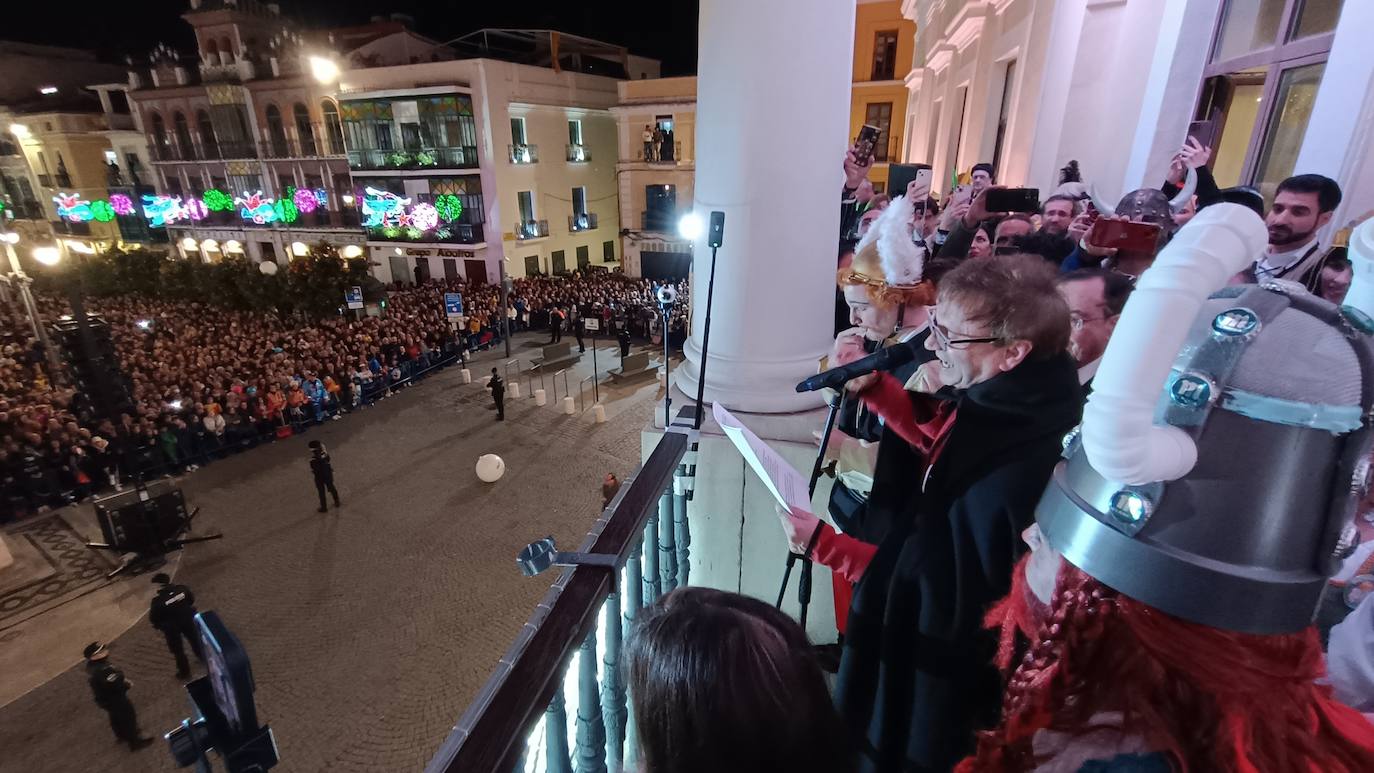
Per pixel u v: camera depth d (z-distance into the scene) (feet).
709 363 9.21
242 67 87.92
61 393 45.27
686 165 85.97
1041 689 2.83
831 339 9.55
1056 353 4.75
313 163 89.45
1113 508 2.56
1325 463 2.27
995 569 4.53
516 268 85.15
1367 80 7.64
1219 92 12.64
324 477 35.35
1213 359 2.37
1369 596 4.36
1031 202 12.89
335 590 29.25
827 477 8.65
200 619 3.92
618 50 102.78
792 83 8.07
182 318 71.00
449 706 22.88
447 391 54.29
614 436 45.06
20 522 35.55
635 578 5.83
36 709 23.71
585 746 4.99
